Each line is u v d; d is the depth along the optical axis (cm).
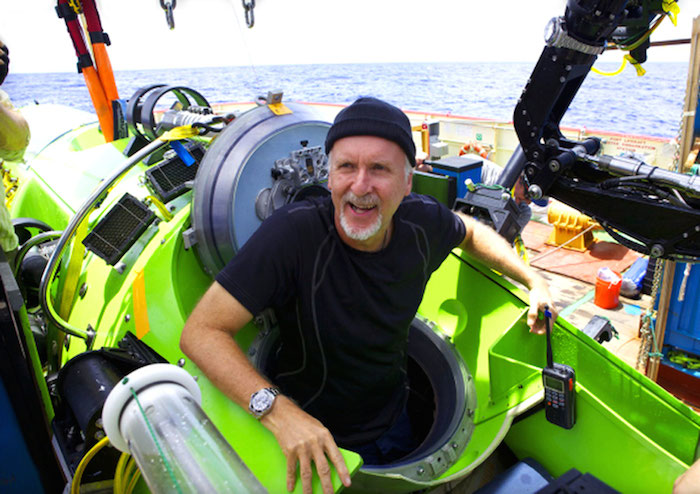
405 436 202
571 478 166
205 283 209
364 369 175
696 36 243
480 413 191
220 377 139
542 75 177
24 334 164
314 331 165
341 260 160
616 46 202
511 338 186
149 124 262
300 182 200
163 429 94
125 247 204
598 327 230
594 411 175
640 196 171
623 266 487
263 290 153
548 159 189
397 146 146
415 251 171
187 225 203
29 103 484
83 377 156
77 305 229
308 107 213
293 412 129
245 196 187
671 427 166
